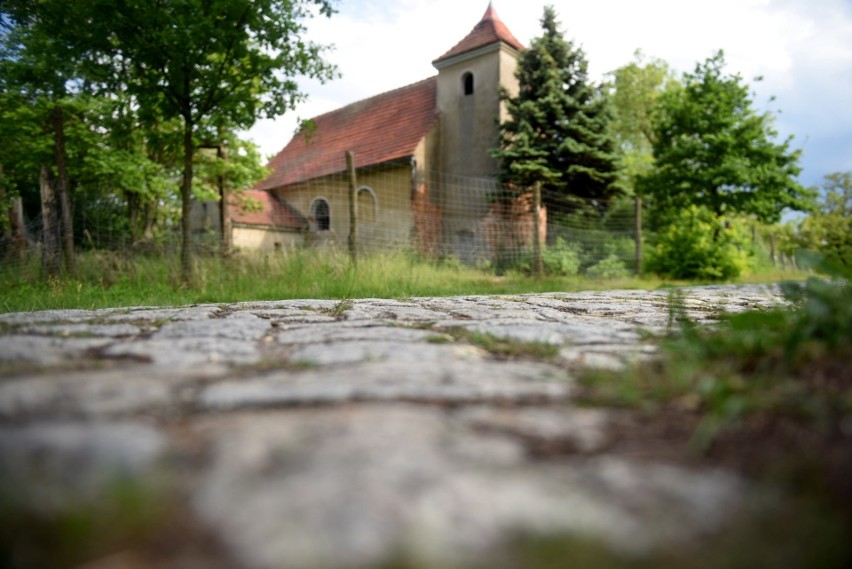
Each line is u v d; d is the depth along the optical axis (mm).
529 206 15219
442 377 1490
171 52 6465
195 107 7246
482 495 805
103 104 9984
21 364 1612
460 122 18625
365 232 17469
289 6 6680
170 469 871
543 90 14961
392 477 842
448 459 919
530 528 729
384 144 19969
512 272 11430
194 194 11781
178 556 673
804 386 1285
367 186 19734
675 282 12344
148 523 734
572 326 2748
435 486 823
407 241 10695
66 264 7168
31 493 795
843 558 694
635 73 25797
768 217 15414
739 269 13633
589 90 15039
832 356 1424
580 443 1024
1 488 805
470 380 1460
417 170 18312
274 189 23438
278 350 1975
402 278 7465
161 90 6844
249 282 6859
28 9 6562
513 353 1975
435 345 2074
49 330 2342
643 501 812
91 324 2605
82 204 9344
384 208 19188
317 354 1855
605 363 1787
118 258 7551
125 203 12117
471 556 673
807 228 31734
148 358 1760
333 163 21281
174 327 2559
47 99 9883
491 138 17750
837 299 1609
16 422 1066
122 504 764
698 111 15484
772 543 722
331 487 808
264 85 7172
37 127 10258
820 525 757
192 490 810
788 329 1654
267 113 7312
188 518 744
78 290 5809
